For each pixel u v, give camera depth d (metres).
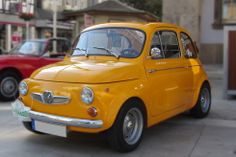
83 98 5.82
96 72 6.02
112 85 5.92
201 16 20.55
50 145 6.60
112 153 6.21
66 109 5.95
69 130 6.04
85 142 6.75
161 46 7.11
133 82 6.23
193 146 6.62
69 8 36.69
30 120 6.42
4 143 6.71
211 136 7.23
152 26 7.11
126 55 6.72
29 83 6.44
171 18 20.41
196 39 20.12
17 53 11.74
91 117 5.79
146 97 6.43
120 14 23.14
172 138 7.08
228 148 6.53
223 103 10.29
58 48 12.14
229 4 20.05
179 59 7.53
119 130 5.97
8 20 30.58
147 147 6.53
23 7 31.75
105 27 7.30
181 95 7.49
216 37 20.44
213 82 14.85
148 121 6.58
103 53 6.96
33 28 33.69
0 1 29.95
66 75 6.14
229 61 10.69
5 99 10.84
